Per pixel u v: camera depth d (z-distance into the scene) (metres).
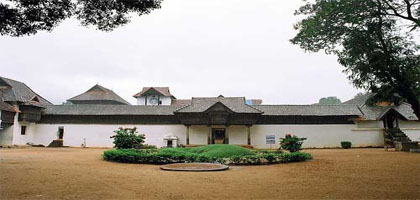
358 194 7.12
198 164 14.41
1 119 28.64
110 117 33.25
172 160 15.50
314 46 8.95
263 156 15.20
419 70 8.36
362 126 32.12
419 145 24.53
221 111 30.19
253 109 30.98
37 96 33.50
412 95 8.64
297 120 32.28
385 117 31.56
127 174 11.11
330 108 32.78
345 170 11.78
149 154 15.76
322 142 31.67
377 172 10.92
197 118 31.11
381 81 8.74
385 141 29.66
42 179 9.30
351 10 7.78
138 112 33.03
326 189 7.88
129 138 19.20
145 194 7.29
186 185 8.66
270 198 6.85
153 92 49.97
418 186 8.00
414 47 8.52
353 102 37.66
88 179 9.59
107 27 8.29
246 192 7.60
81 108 33.91
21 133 31.62
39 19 7.49
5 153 20.92
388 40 8.45
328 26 8.27
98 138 32.81
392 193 7.14
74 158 17.66
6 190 7.44
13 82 32.81
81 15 7.91
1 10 6.95
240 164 14.93
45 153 21.64
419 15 8.07
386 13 7.96
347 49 8.27
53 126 33.25
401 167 12.15
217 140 31.94
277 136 32.03
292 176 10.57
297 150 18.17
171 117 32.94
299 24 9.26
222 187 8.35
